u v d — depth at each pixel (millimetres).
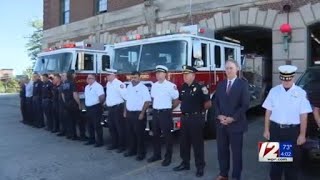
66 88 11625
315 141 6586
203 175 7551
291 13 14477
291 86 5816
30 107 15008
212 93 10734
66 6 26547
